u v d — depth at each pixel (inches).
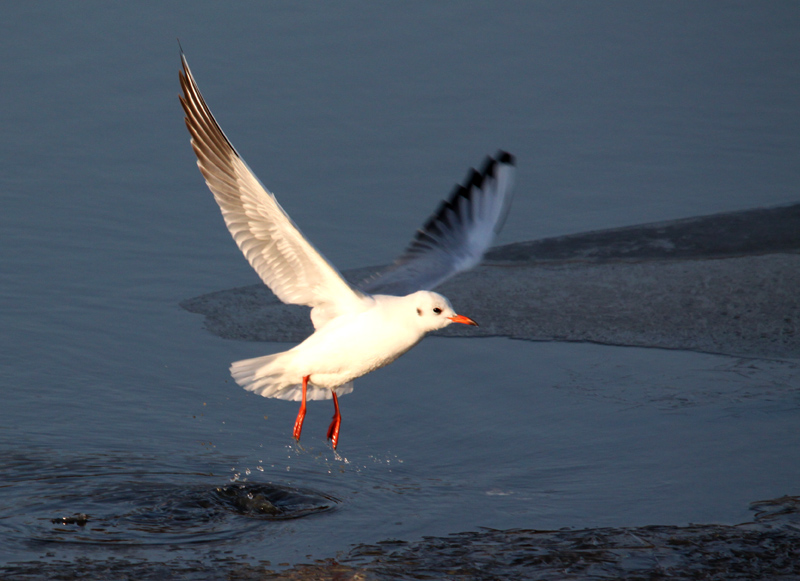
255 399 464.1
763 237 655.8
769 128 866.1
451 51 985.5
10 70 879.7
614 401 453.7
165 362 495.8
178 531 342.6
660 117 880.9
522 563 323.6
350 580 313.0
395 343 358.9
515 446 414.9
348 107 855.7
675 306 563.5
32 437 413.1
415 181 730.2
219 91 868.6
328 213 679.1
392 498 371.2
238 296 574.2
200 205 691.4
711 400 451.2
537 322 547.2
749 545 333.4
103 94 850.8
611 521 351.6
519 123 848.3
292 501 367.9
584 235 668.1
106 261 606.5
